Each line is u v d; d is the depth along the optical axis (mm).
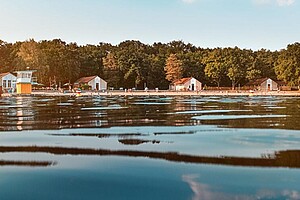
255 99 43094
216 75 103750
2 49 109062
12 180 5941
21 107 25250
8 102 34312
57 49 111125
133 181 5863
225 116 17000
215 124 13414
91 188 5570
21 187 5617
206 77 108125
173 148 8438
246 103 31547
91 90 88062
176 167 6668
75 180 5938
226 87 105875
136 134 10781
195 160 7203
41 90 81812
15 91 74125
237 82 106250
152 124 13469
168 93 71125
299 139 9719
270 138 9859
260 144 8945
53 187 5605
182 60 111438
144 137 10156
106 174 6230
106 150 8234
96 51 125188
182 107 24938
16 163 7020
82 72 111625
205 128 12164
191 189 5492
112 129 12008
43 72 97750
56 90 82250
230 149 8289
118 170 6469
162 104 29531
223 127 12453
